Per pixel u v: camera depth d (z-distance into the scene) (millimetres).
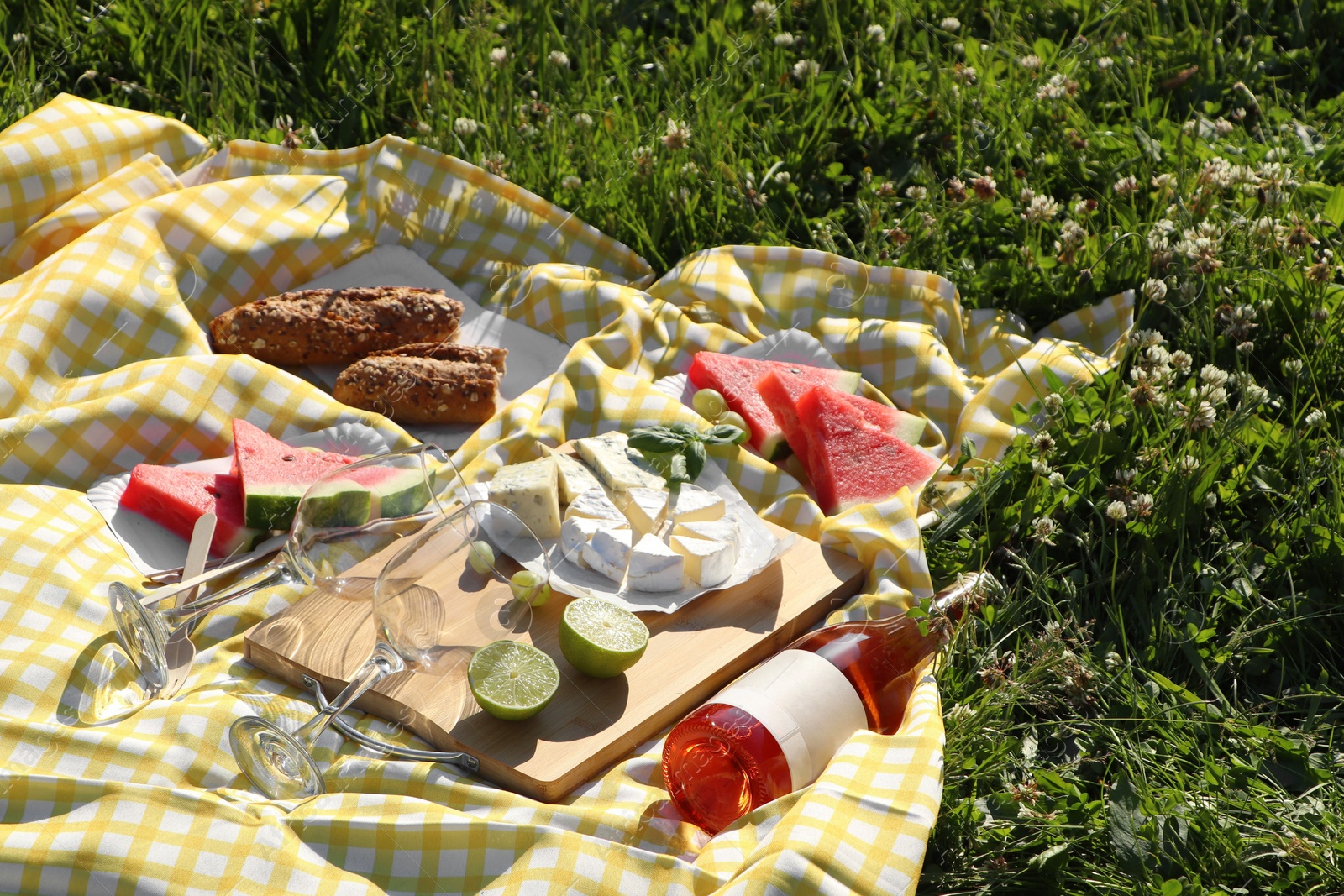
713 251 1501
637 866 968
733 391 1360
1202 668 1159
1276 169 1466
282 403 1281
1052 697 1143
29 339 1263
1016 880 1051
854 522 1225
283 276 1442
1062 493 1254
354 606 1124
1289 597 1209
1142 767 1088
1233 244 1451
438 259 1507
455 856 972
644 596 1144
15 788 970
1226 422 1271
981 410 1362
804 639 1112
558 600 1143
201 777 1012
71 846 949
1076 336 1453
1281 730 1129
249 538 1175
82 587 1114
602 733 1053
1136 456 1291
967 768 1090
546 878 958
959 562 1241
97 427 1224
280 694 1085
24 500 1164
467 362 1337
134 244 1361
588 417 1333
